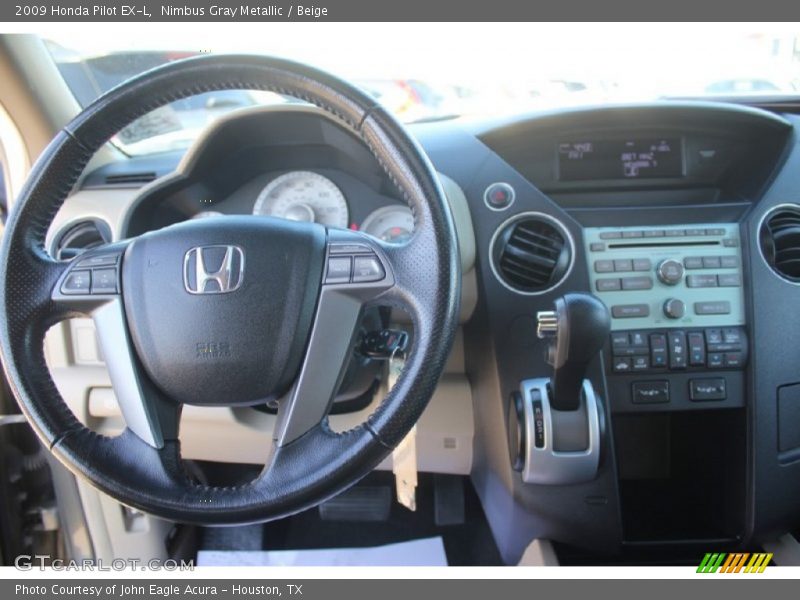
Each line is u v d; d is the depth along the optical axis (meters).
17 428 1.20
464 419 1.26
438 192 0.65
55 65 1.26
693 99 1.29
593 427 0.97
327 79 0.66
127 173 1.23
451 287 0.63
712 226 1.10
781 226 1.09
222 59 0.67
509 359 1.07
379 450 0.62
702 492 1.28
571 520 1.06
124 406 0.67
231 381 0.64
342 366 0.66
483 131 1.14
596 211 1.12
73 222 1.19
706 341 1.06
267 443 1.20
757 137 1.17
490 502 1.24
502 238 1.09
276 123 1.10
